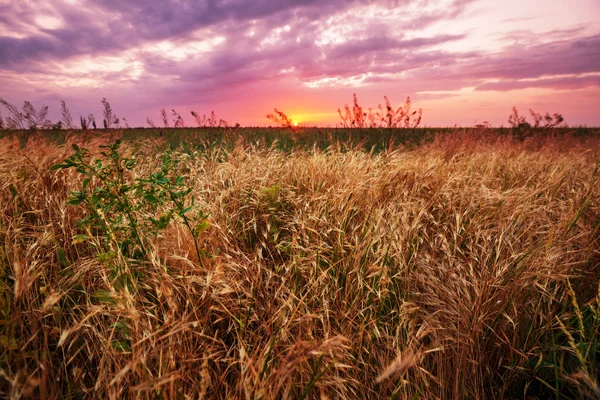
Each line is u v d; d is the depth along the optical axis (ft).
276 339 5.40
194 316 5.79
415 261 7.24
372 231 7.83
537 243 7.85
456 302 6.33
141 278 6.30
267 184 10.76
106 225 6.24
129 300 4.83
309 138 23.04
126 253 6.52
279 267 7.45
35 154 12.56
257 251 7.47
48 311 5.55
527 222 8.80
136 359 4.34
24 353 4.52
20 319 5.30
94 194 6.09
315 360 5.34
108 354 5.05
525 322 6.34
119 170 6.60
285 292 6.70
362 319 6.04
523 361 5.69
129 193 8.27
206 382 4.62
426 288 6.79
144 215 8.16
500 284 6.33
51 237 7.27
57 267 6.91
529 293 6.68
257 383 4.50
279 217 9.13
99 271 6.00
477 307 5.81
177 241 7.40
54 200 9.02
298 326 5.87
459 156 16.66
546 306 6.68
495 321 6.07
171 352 4.76
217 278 5.99
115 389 4.61
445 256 7.47
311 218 8.16
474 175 12.98
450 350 5.87
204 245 7.45
